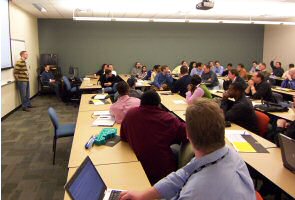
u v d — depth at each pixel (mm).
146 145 2232
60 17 10023
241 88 3324
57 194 2959
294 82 7078
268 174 1933
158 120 2271
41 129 5395
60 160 3846
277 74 10070
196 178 995
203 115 1016
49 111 3617
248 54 12000
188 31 11367
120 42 10914
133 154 2242
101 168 1979
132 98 3223
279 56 11203
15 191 3012
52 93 9562
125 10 8445
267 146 2477
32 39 9234
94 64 10844
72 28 10453
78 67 10719
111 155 2217
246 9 8148
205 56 11648
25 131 5250
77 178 1332
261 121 3338
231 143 2529
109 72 7152
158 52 11258
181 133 2250
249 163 2109
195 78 4527
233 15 9445
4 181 3227
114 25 10773
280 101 5410
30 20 8984
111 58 10945
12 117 6355
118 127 2994
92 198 1395
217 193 942
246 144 2498
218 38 11641
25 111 7008
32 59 9148
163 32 11180
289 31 10641
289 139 1941
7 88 6359
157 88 6738
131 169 1968
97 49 10781
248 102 3299
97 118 3371
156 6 7711
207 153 1025
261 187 2320
